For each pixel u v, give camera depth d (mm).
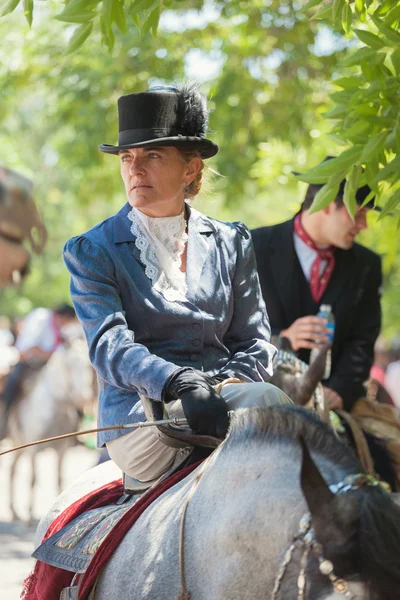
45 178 32125
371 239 16047
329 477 3555
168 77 16234
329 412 7488
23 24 15508
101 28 5508
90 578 4211
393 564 3104
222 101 16312
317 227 7707
